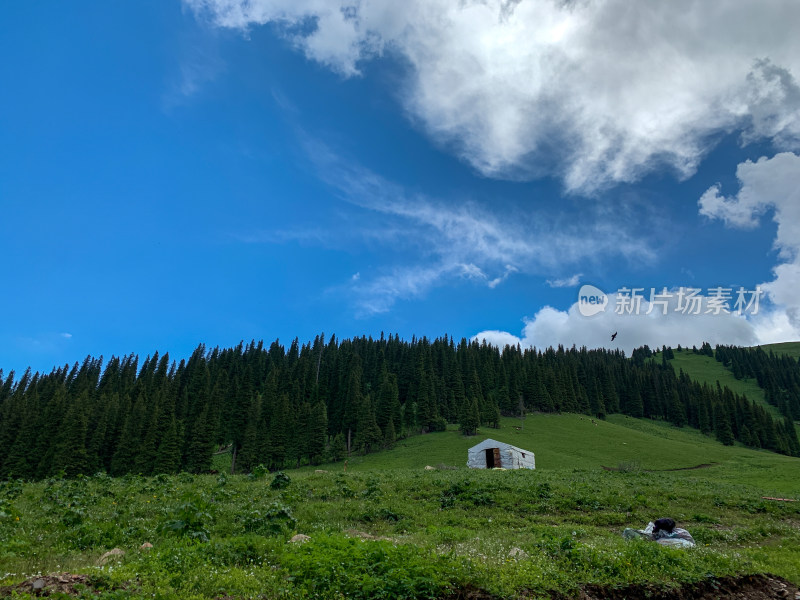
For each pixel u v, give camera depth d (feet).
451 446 281.95
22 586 25.23
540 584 33.65
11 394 360.89
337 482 90.43
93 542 43.09
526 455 199.72
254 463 265.34
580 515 73.05
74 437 231.50
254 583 30.37
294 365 460.14
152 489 80.02
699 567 40.52
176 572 31.07
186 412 327.47
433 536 50.80
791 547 58.95
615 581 35.91
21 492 80.59
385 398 341.00
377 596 29.01
